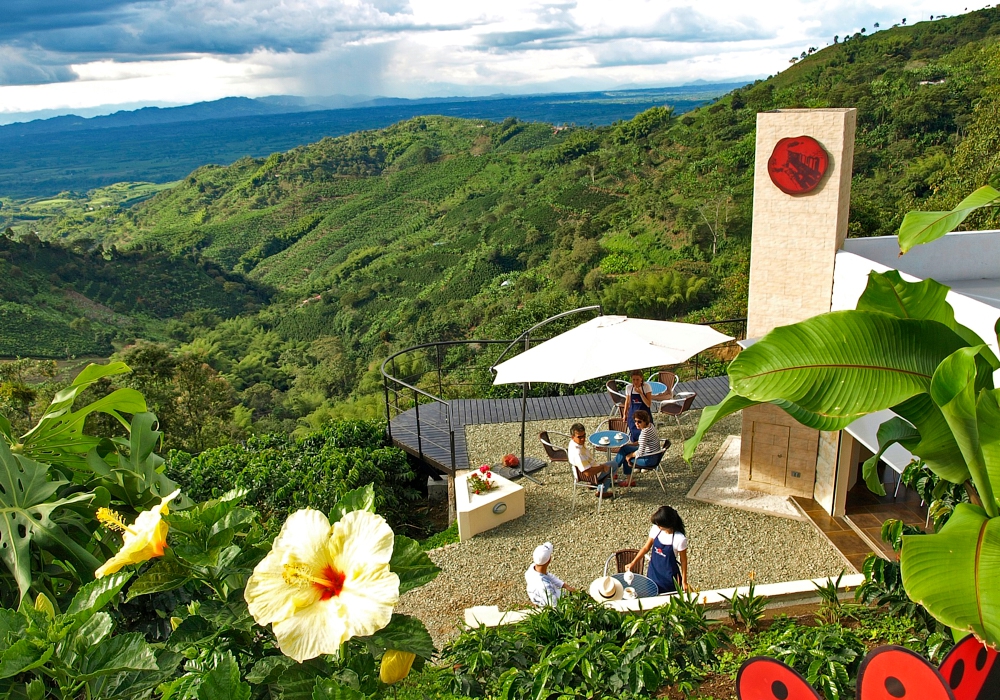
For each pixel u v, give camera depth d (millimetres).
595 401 12602
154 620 3199
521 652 4926
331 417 49594
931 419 2979
